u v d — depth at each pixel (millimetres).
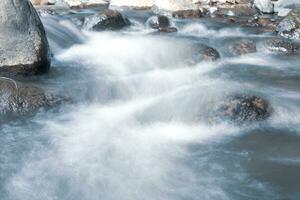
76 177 6730
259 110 8516
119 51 13180
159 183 6598
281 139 7914
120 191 6398
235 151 7531
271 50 13992
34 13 10984
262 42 14398
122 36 14922
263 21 17531
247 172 6883
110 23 15680
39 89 9359
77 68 11781
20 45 10523
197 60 12578
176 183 6586
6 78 9477
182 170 6934
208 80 11211
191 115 8602
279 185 6547
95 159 7262
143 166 7059
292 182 6621
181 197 6254
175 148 7641
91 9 20734
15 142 7875
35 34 10773
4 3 10422
